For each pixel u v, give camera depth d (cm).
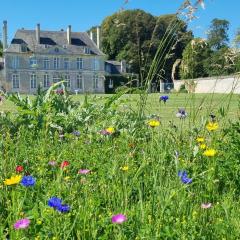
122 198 308
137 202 319
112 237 262
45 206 280
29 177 278
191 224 264
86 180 351
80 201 302
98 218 286
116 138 547
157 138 446
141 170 361
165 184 316
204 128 489
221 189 373
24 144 524
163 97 558
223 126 496
